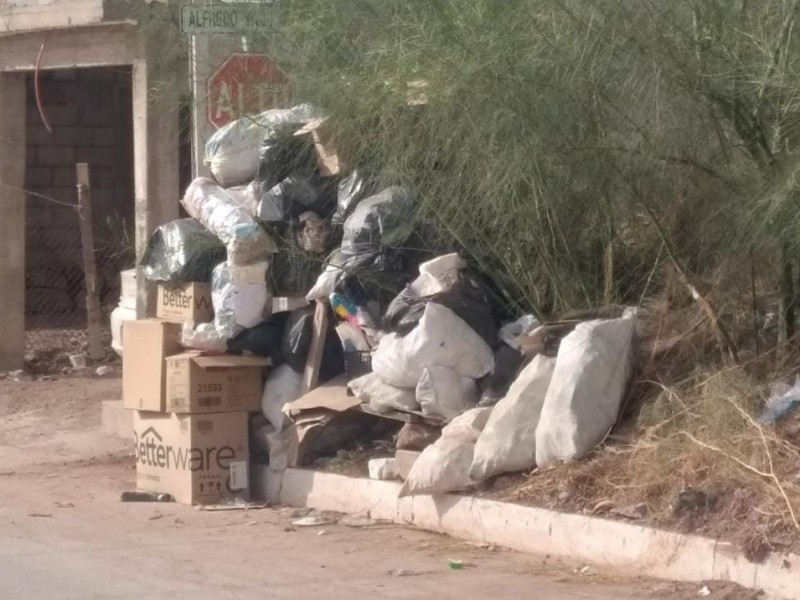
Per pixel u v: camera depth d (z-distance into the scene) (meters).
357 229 8.63
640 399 7.68
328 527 8.04
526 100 7.21
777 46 6.81
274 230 9.08
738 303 7.77
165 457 8.98
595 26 7.03
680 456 7.08
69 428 11.90
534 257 8.27
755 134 7.06
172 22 10.12
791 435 6.90
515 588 6.59
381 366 8.23
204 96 9.67
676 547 6.63
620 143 7.26
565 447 7.39
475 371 8.15
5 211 14.42
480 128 7.36
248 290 8.83
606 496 7.13
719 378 7.26
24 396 13.24
